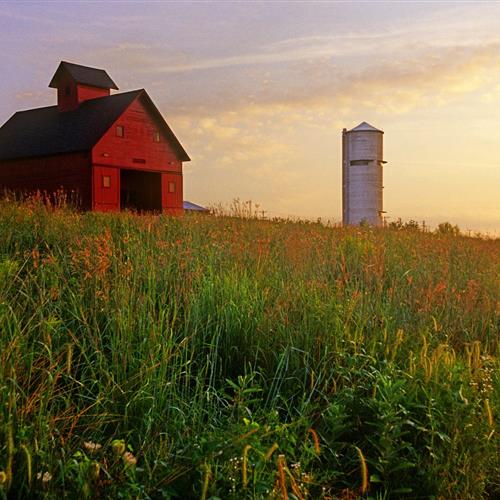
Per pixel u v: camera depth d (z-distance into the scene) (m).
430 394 4.77
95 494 3.49
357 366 5.44
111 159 29.81
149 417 4.23
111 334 5.65
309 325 6.05
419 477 4.31
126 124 30.64
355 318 6.66
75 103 34.28
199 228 12.05
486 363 5.80
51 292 5.78
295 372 5.42
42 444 3.65
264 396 5.31
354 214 33.78
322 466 4.39
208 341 5.97
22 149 32.81
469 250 13.27
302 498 3.78
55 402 4.54
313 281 7.09
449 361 5.36
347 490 4.18
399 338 5.64
